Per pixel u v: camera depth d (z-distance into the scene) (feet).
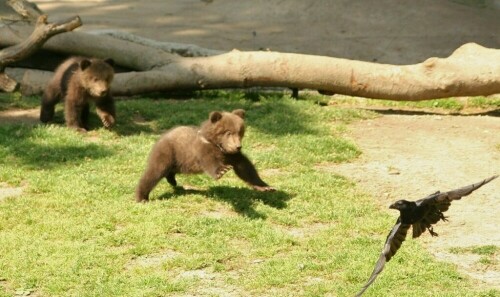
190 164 40.75
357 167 47.57
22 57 57.98
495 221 40.75
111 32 65.98
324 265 35.32
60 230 38.32
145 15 82.89
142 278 33.88
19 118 55.83
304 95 62.75
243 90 63.31
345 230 39.14
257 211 40.70
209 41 74.02
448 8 83.15
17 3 61.11
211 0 87.51
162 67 60.70
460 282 34.35
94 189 42.78
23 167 46.03
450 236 39.09
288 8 83.15
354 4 82.89
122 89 59.88
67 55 63.46
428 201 17.21
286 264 35.14
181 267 35.19
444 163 48.14
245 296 32.94
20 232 38.24
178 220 39.14
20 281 33.88
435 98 58.80
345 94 59.93
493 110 60.44
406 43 74.69
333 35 76.79
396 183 45.19
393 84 58.44
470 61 58.08
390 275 34.45
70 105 52.65
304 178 45.06
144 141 50.65
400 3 82.94
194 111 56.75
